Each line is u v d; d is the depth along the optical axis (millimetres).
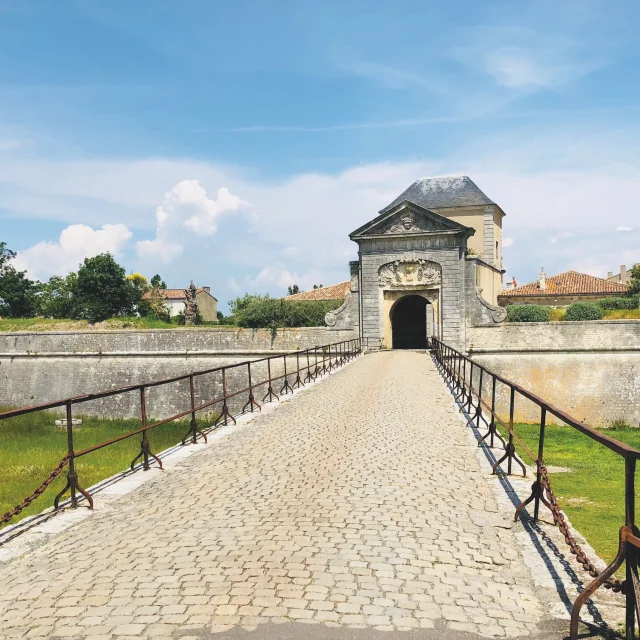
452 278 30188
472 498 7242
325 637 4055
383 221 31203
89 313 49781
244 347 31812
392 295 31484
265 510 6691
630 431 25750
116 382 33000
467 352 29141
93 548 5824
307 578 4922
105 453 19234
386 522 6250
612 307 41594
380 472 8234
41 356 34125
